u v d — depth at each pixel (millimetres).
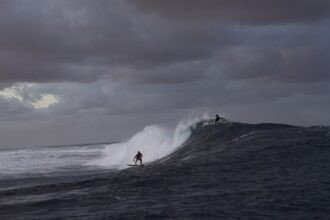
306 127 34875
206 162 23844
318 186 14945
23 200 16344
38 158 60250
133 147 47281
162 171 21844
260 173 18688
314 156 21625
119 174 22375
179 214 12352
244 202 13430
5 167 45719
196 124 44156
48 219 12883
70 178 29812
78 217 12828
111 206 14156
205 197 14602
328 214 11555
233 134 36688
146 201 14617
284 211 12086
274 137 30531
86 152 70375
